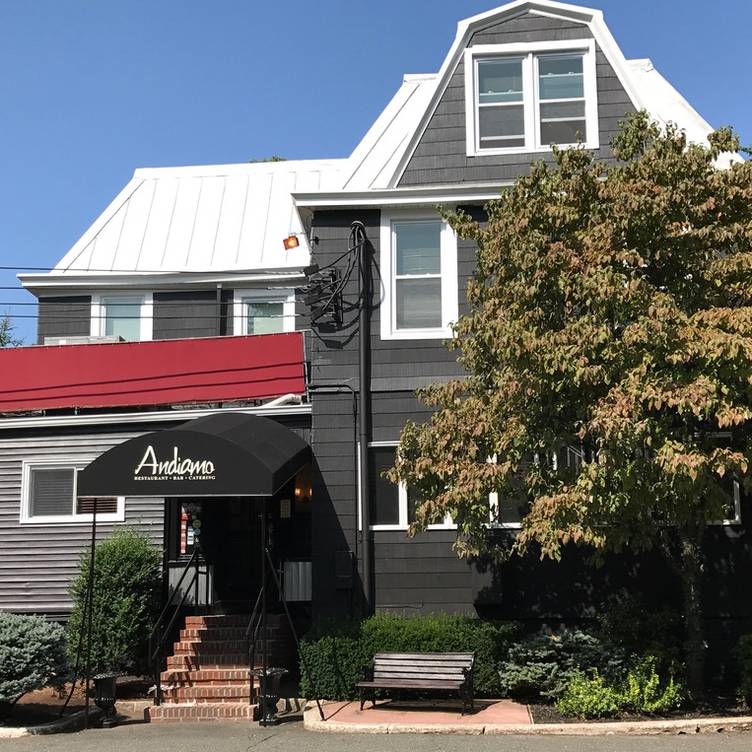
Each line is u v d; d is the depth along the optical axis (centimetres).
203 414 1362
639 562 1206
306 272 1329
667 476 850
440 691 1118
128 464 1054
